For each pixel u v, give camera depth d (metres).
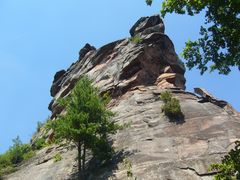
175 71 35.25
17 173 26.66
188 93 30.05
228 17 12.83
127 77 33.06
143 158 21.12
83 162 22.11
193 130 23.25
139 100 28.78
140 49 33.97
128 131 24.67
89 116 23.36
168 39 36.19
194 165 19.61
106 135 24.50
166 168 19.77
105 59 37.25
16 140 31.42
